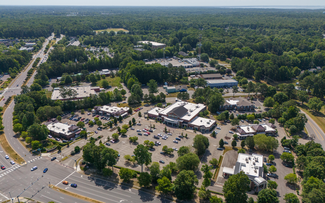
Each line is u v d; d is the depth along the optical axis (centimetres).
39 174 15262
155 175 14500
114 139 19425
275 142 17425
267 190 12494
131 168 16000
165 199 13338
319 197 11775
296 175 15050
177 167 15125
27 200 13162
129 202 13100
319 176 13738
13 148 18175
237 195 12188
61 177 15050
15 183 14438
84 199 13288
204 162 16650
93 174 15438
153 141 19350
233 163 16500
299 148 17075
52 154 17500
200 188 13738
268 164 16375
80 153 17700
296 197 12150
